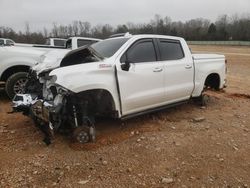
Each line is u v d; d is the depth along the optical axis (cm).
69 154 468
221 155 478
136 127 584
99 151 480
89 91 509
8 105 748
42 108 485
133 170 428
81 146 489
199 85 698
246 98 895
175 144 511
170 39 644
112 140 518
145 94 573
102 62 519
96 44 622
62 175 411
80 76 486
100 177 409
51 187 385
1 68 758
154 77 586
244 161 462
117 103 536
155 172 423
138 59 572
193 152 485
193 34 8812
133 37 576
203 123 621
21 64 768
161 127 589
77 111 504
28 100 522
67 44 1086
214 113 697
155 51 604
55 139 521
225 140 536
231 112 712
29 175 410
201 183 400
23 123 606
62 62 553
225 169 436
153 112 670
